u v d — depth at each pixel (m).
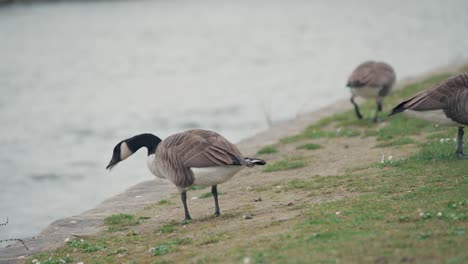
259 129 25.78
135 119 29.83
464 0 80.69
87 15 71.38
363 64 18.39
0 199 18.16
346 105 22.81
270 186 12.92
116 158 11.42
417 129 16.45
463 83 11.85
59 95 36.59
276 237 8.63
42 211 16.78
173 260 8.45
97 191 18.67
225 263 7.83
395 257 7.27
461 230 8.01
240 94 34.47
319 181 12.52
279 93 33.94
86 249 10.02
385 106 20.69
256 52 50.09
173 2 84.50
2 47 54.06
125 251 9.52
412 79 26.02
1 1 74.94
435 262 7.03
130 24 66.69
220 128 26.59
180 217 11.62
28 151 24.48
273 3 84.06
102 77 42.16
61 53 51.38
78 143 25.62
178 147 10.41
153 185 15.13
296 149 16.42
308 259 7.50
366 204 9.88
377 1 83.12
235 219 10.46
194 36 59.56
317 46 51.38
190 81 39.59
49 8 75.19
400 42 51.03
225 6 81.88
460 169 11.55
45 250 10.60
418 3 79.19
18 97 36.31
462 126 12.38
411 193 10.22
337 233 8.41
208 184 10.48
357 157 14.45
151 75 42.50
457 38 51.31
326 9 76.75
